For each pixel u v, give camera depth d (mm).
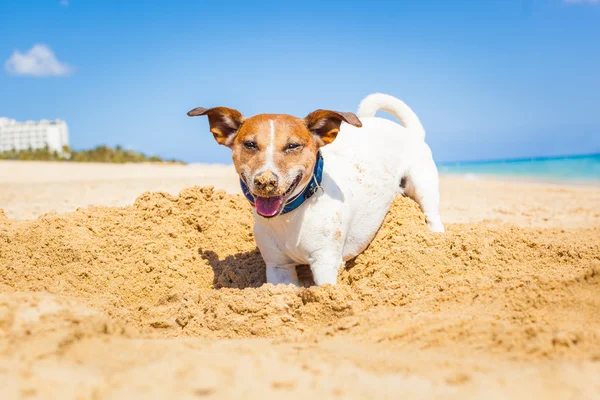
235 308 617
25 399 290
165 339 456
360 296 634
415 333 457
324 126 689
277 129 654
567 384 323
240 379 321
